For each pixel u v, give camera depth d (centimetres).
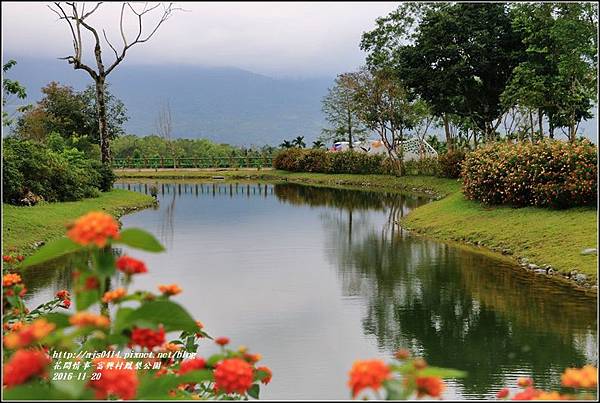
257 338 651
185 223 1650
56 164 1800
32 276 923
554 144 1316
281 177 3634
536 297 787
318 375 540
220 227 1566
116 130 3406
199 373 280
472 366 559
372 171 3234
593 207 1172
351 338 650
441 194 2352
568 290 816
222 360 307
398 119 2966
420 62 2477
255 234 1442
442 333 659
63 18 2188
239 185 3206
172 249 1223
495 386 511
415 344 626
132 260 270
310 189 2859
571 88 2034
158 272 995
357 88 2953
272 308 771
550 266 932
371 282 916
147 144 5022
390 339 644
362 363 238
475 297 803
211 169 4356
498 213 1348
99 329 246
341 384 517
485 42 2312
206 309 766
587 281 835
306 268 1029
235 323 706
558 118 2364
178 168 4438
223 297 827
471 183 1500
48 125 3189
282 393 497
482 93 2470
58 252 269
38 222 1286
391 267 1021
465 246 1197
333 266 1044
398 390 236
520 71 2088
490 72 2369
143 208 2069
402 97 2889
